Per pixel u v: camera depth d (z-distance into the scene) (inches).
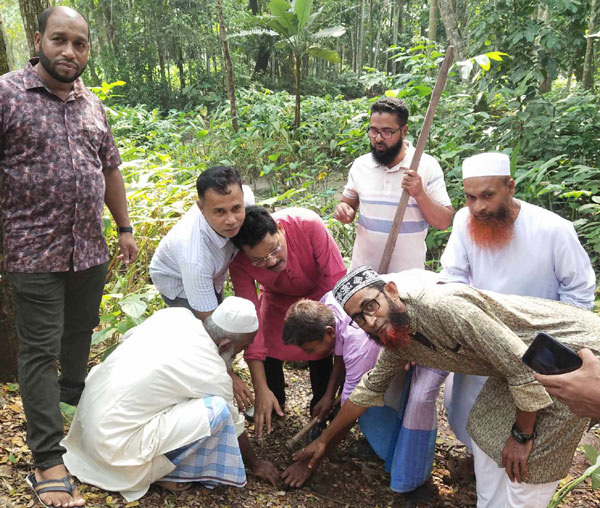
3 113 91.5
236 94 516.4
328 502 113.7
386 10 1023.0
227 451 103.7
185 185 232.5
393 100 131.6
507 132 273.7
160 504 101.2
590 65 385.7
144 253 187.6
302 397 152.5
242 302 107.0
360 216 141.8
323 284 127.6
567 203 236.5
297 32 374.6
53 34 91.4
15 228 95.0
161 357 100.2
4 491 96.8
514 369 85.8
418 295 90.1
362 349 113.4
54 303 97.4
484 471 102.5
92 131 101.2
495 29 276.4
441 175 136.2
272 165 283.6
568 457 93.8
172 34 703.1
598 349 88.8
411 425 110.3
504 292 109.3
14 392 127.1
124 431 98.0
